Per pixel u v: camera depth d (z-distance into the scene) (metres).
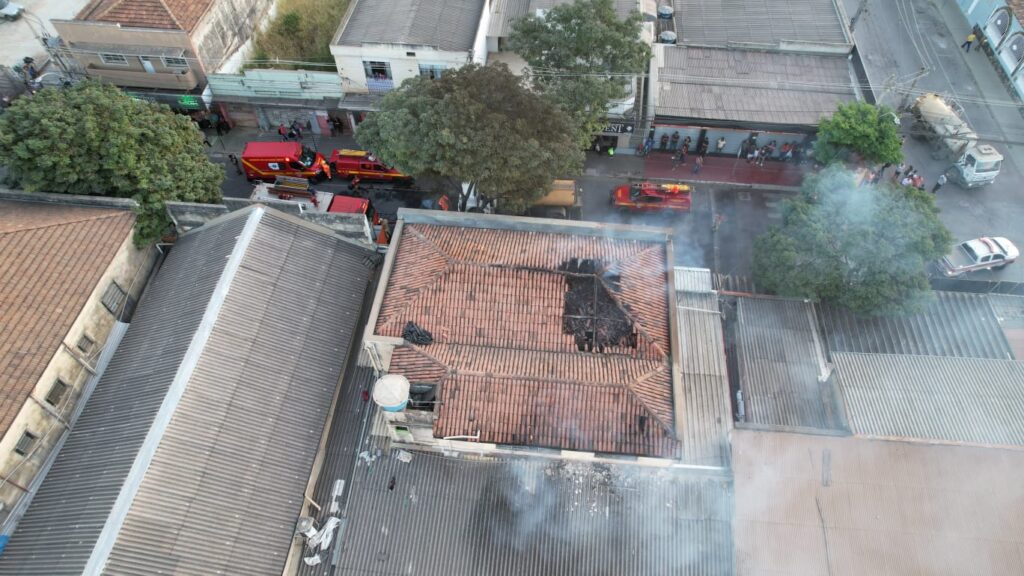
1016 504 26.50
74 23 43.62
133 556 23.67
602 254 30.20
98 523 24.45
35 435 27.94
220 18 47.06
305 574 26.53
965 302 35.34
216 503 25.77
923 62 55.25
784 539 26.09
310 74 45.62
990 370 30.12
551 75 40.03
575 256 29.89
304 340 31.09
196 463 26.16
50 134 32.03
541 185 36.31
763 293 35.94
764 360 32.47
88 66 45.88
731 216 45.31
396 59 44.25
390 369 26.83
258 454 27.42
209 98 46.66
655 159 48.97
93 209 33.34
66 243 31.30
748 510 26.73
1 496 26.47
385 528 27.27
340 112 47.81
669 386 26.58
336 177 46.88
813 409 30.78
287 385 29.55
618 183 47.28
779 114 46.00
